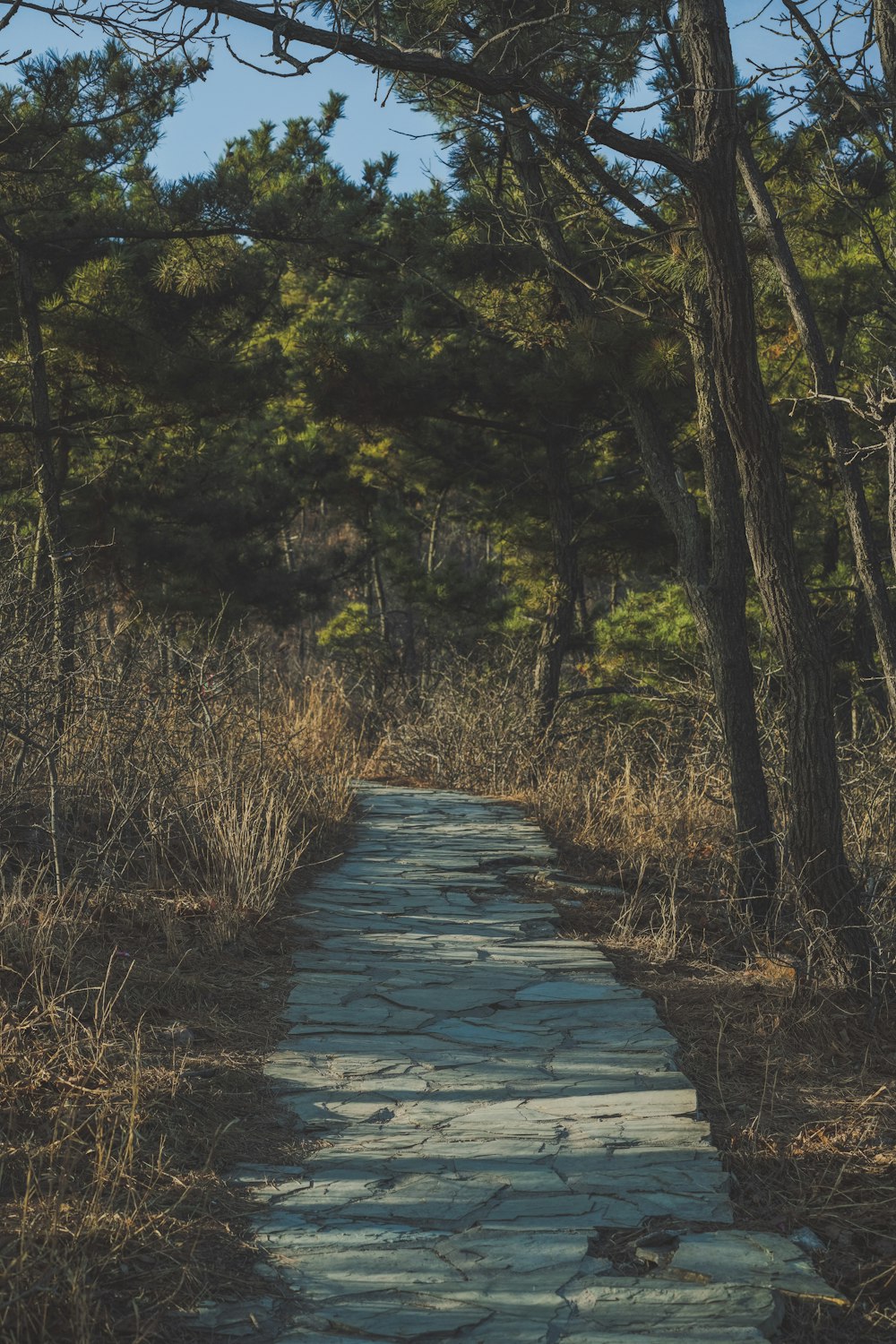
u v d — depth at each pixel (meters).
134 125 11.41
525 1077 4.90
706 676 13.26
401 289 14.26
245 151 14.35
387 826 11.28
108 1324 2.91
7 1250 3.15
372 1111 4.49
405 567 19.23
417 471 17.86
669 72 8.09
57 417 16.00
